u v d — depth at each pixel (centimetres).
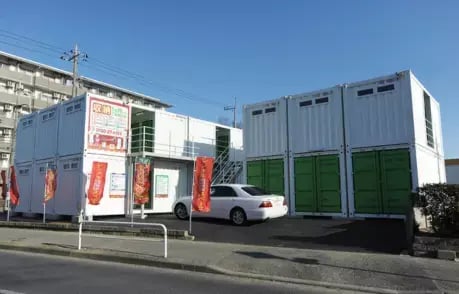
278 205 1562
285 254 1075
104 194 1939
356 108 1634
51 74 6119
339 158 1652
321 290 793
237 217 1548
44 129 2283
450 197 1072
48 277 888
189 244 1255
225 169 2427
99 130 1969
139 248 1209
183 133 2373
